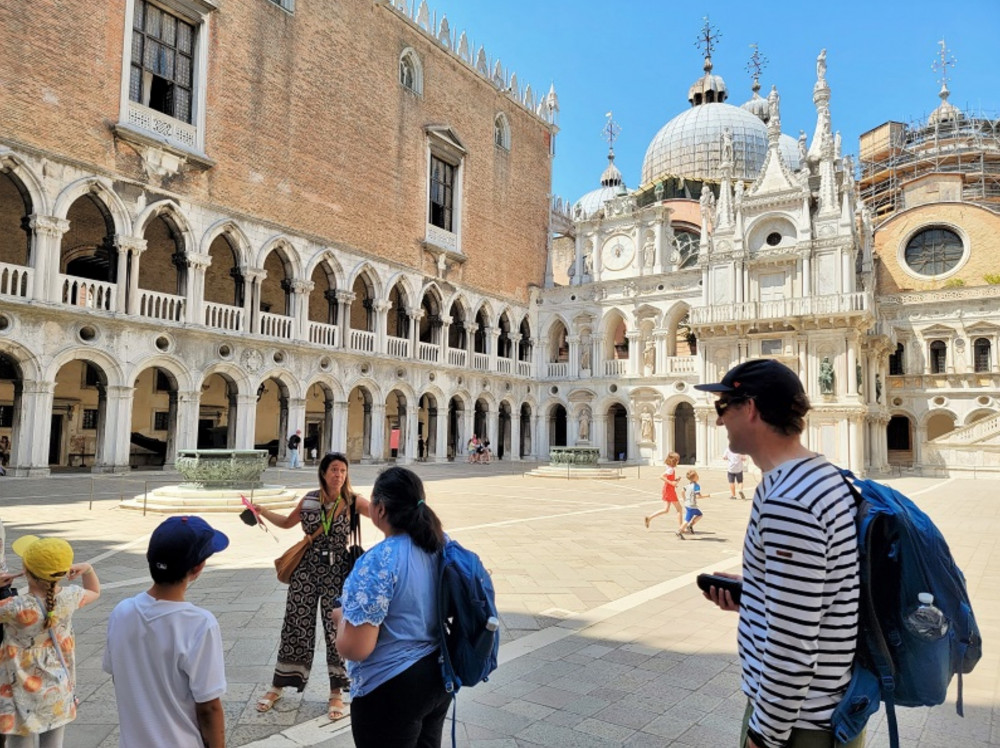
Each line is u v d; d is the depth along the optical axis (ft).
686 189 197.77
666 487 52.34
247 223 104.53
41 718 13.17
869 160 202.39
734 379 9.82
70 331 84.02
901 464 153.89
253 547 41.57
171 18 97.50
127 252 90.53
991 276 146.00
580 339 164.76
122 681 10.90
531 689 20.34
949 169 181.27
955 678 21.58
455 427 158.51
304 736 17.16
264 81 108.47
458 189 148.97
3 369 102.78
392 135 131.95
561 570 36.68
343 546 18.95
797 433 9.61
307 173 114.83
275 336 108.06
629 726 17.89
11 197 98.94
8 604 13.10
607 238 165.07
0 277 78.38
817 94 150.30
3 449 103.19
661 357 150.10
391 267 130.31
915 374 149.18
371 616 10.92
